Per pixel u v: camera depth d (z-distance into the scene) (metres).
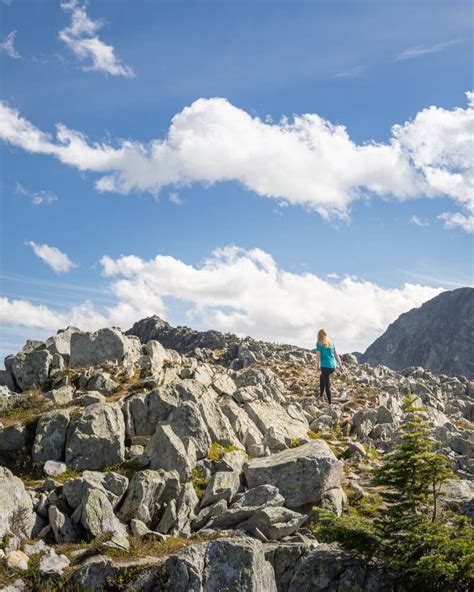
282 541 16.86
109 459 20.97
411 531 14.41
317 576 14.94
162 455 20.67
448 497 19.48
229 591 14.05
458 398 43.34
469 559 13.13
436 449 25.50
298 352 52.75
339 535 15.05
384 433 27.98
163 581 14.52
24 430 22.20
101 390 27.22
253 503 18.44
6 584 14.57
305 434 26.64
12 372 29.72
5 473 17.70
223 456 21.55
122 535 16.88
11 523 16.72
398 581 14.45
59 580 14.87
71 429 21.75
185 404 22.75
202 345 74.19
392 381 42.62
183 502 18.44
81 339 31.45
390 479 15.57
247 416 26.02
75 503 17.92
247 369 36.72
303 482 19.06
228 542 14.92
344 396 34.56
